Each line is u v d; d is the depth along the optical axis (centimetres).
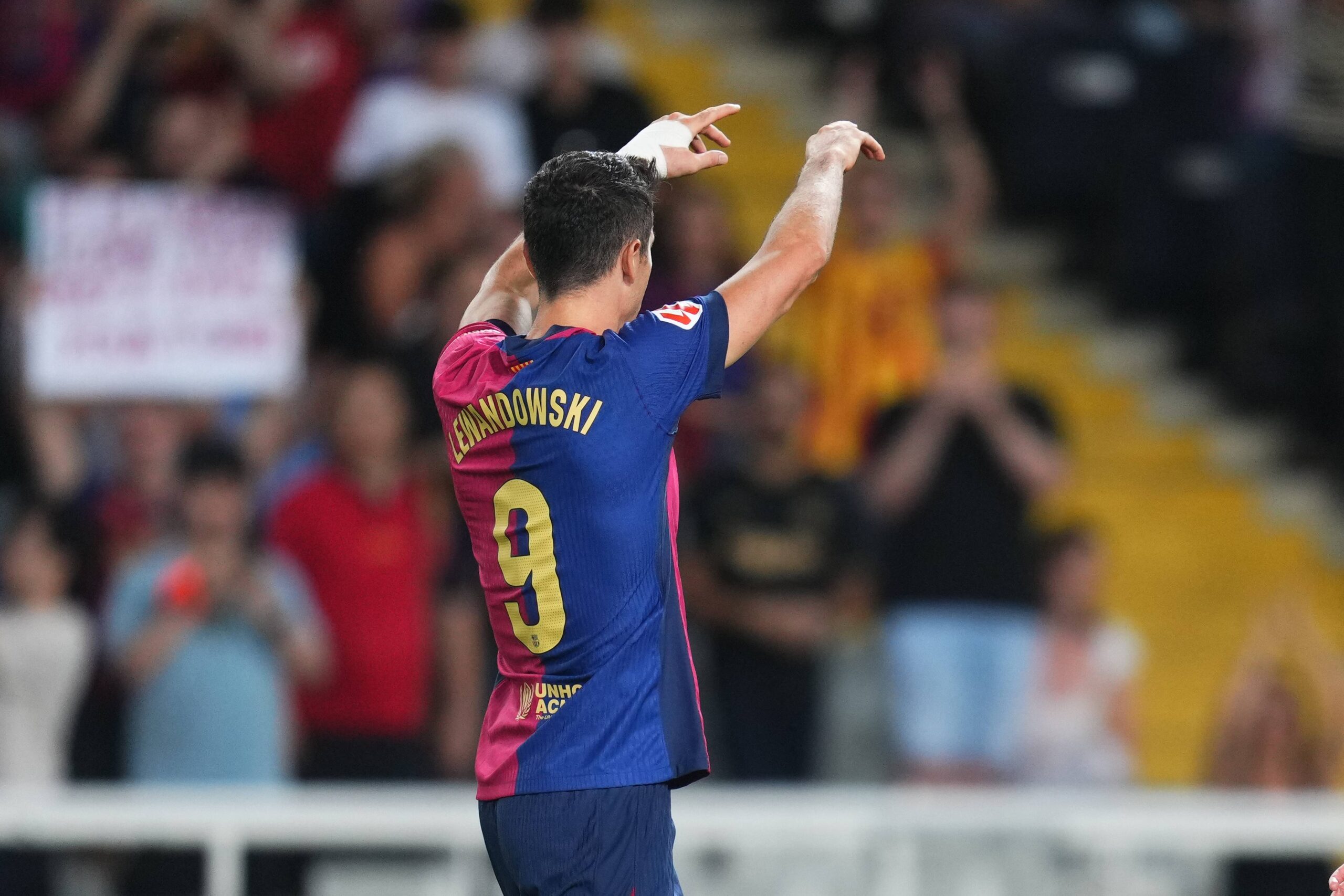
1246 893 1891
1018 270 3628
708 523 2428
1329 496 3491
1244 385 3512
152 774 2242
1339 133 3409
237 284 2692
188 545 2286
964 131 3447
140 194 2672
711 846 1855
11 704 2270
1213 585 3338
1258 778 2495
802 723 2400
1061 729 2484
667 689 1028
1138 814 1892
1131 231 3497
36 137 2848
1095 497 3425
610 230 1021
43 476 2588
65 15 2905
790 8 3966
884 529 2586
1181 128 3484
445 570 2458
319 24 2997
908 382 2908
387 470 2398
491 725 1034
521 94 3059
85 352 2644
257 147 2944
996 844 1881
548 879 1000
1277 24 3456
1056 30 3472
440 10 2992
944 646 2500
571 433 991
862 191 2964
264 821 1828
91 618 2402
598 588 999
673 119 1130
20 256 2722
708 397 1027
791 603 2402
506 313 1112
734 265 2844
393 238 2734
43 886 1855
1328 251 3438
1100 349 3569
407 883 1848
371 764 2339
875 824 1867
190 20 2934
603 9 3919
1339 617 3353
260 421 2680
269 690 2286
